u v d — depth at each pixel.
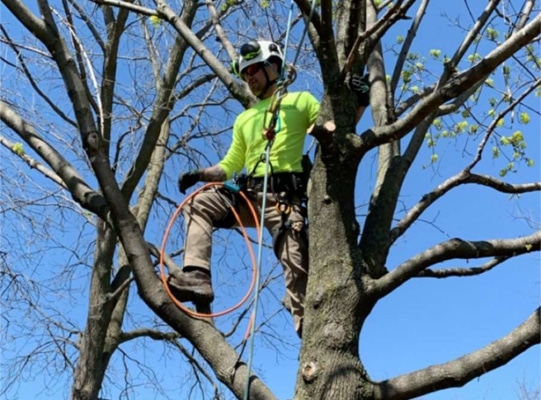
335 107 3.83
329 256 3.68
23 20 4.17
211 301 3.82
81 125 4.00
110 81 8.71
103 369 9.41
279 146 4.02
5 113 4.38
